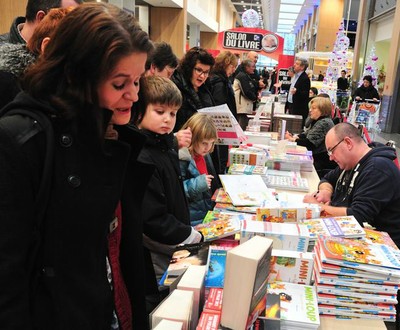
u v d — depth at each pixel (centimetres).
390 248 132
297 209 163
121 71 75
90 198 79
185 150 206
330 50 1934
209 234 149
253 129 416
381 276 118
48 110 74
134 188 103
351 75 1437
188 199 205
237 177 228
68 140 76
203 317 94
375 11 1254
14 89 109
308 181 265
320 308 122
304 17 2753
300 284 126
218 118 268
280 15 2633
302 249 139
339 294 121
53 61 74
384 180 189
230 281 87
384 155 197
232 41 827
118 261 100
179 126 279
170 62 233
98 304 83
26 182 71
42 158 73
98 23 71
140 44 75
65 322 78
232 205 195
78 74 74
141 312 107
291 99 762
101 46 71
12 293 70
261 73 1551
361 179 195
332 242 131
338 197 219
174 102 158
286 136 398
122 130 98
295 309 112
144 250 142
